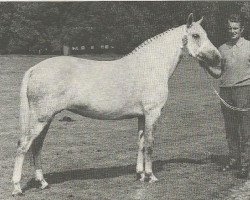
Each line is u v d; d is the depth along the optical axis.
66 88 5.72
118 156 7.85
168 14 27.52
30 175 6.67
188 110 12.54
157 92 6.27
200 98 14.60
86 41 29.08
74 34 28.05
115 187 6.11
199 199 5.64
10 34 27.17
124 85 6.11
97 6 28.12
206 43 6.58
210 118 11.50
